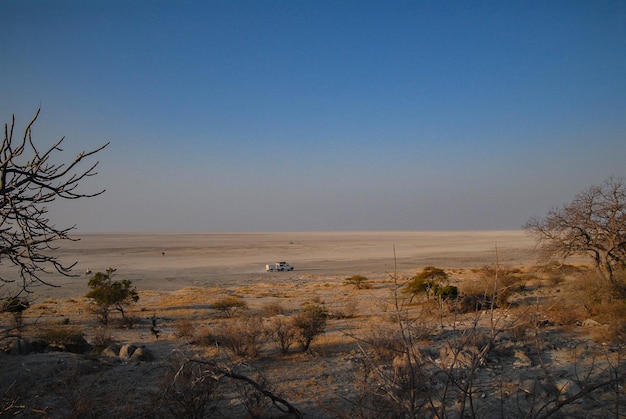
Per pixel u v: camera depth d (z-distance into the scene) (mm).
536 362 10883
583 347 11797
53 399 9383
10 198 4352
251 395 8766
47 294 41469
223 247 149500
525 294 23531
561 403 4520
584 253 22016
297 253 118000
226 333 14984
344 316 22766
